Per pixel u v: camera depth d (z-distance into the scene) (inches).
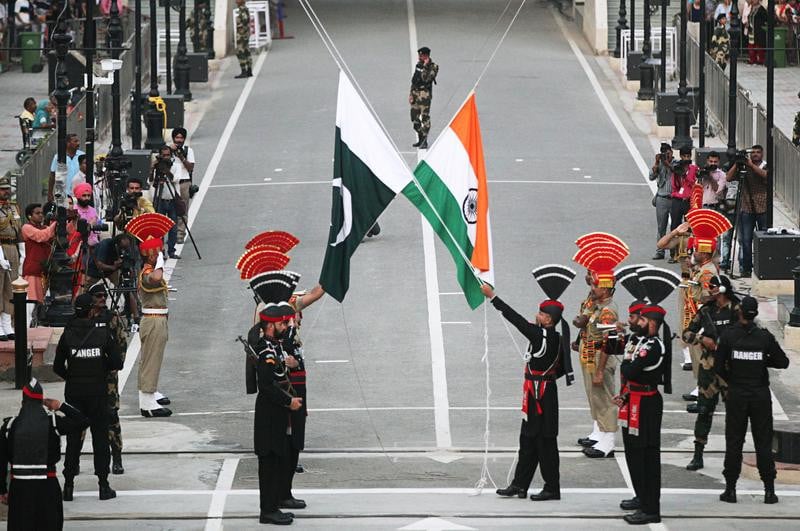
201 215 3403.1
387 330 2613.2
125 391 2308.1
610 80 4916.3
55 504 1504.7
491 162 3865.7
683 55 3868.1
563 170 3794.3
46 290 2568.9
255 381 1644.9
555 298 1748.3
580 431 2094.0
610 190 3609.7
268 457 1627.7
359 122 1846.7
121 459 1895.9
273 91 4717.0
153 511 1683.1
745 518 1662.2
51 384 2342.5
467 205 1865.2
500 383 2333.9
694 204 2827.3
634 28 5002.5
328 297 2800.2
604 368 1947.6
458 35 5575.8
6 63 5029.5
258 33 5315.0
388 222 3339.1
